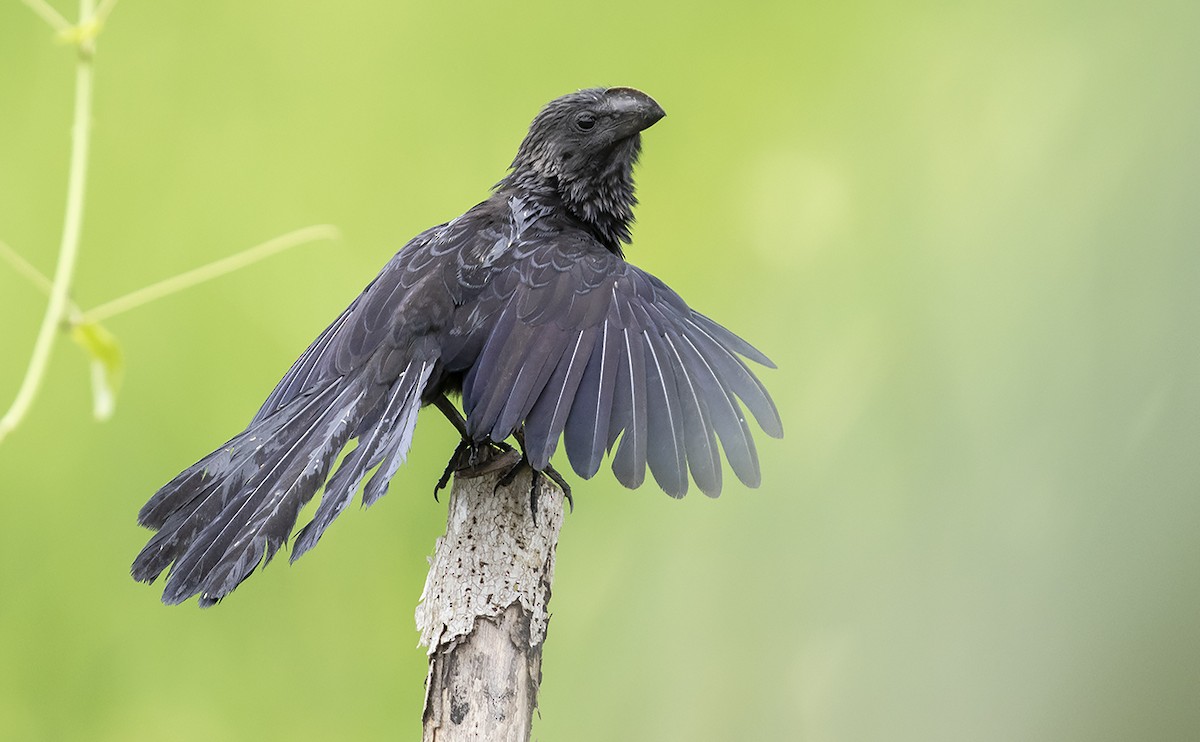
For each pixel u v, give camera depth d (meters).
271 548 7.12
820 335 13.29
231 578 6.99
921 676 11.33
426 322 8.02
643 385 7.65
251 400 13.52
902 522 11.82
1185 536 10.45
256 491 7.31
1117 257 11.22
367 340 8.00
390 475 7.07
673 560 12.84
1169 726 10.26
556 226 8.97
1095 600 10.70
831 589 11.99
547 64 15.32
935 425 11.89
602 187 9.49
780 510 12.43
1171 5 11.85
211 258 13.88
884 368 12.59
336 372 7.93
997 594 11.20
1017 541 11.15
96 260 13.55
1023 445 11.30
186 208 14.07
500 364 7.69
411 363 7.92
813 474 12.40
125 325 13.41
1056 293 11.64
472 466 7.11
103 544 12.80
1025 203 12.45
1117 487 10.77
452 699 6.64
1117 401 10.88
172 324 13.54
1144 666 10.39
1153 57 12.01
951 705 11.17
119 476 12.95
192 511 7.25
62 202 13.73
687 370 7.81
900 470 11.93
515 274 8.16
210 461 7.43
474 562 6.81
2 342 13.18
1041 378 11.34
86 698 12.70
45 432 12.88
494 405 7.46
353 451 7.45
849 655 11.73
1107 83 12.24
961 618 11.25
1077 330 11.30
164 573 7.15
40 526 12.76
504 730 6.60
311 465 7.44
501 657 6.64
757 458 7.60
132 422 13.12
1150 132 11.52
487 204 9.06
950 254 12.87
